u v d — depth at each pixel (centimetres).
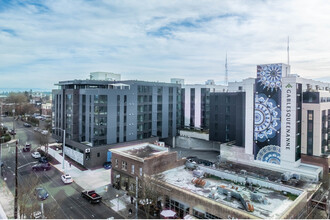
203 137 7106
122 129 6216
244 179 3269
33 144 7544
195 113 8238
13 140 8100
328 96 4744
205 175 3619
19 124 11531
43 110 13762
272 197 2836
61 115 6862
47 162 5559
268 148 4500
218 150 7012
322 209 3369
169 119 7694
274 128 4406
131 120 6444
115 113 6031
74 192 4028
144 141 6588
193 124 8294
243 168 4566
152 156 3709
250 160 4844
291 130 4181
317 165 4309
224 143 6109
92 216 3253
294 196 2861
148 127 7012
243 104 5544
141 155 3988
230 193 2788
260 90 4547
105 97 5819
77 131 6344
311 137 4400
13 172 4953
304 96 4466
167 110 7600
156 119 7238
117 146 5906
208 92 8100
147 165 3572
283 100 4259
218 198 2786
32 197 3447
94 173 5034
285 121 4250
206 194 2927
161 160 3772
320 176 4050
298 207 2586
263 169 4478
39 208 3328
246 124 4897
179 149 7412
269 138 4475
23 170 5094
